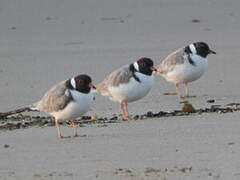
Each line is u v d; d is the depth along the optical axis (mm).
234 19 34656
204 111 16781
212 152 12031
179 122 15289
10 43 31141
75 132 14398
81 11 38000
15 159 12328
